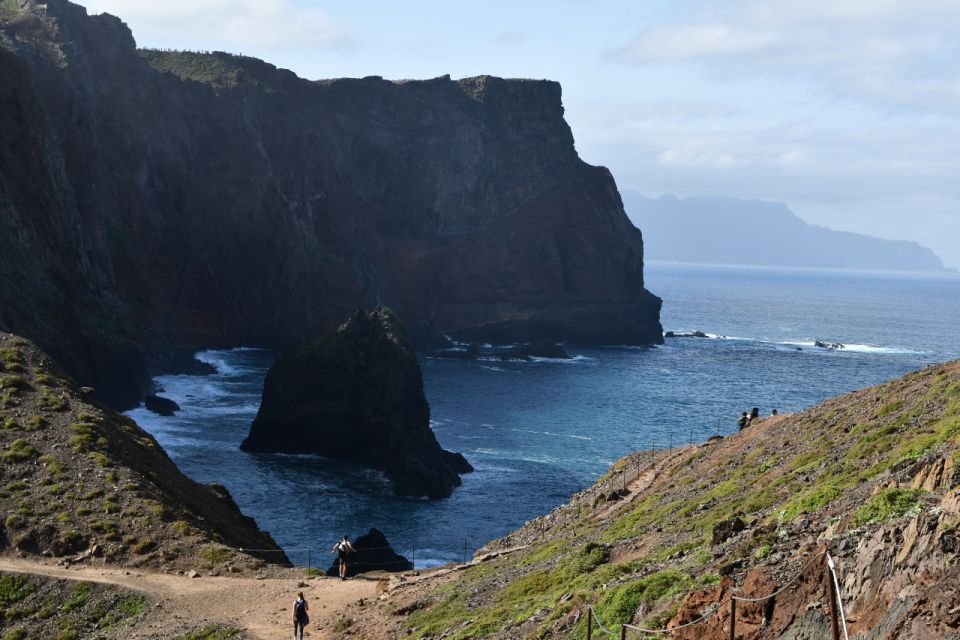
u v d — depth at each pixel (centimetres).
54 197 14212
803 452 4819
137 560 5300
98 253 16712
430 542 9075
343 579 5234
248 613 4550
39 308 12275
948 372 5050
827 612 1834
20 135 13588
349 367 12562
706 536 3609
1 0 19012
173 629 4344
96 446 6425
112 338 14000
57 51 17238
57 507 5659
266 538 7019
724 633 2103
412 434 11725
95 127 17888
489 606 3947
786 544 2511
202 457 11800
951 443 3241
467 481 11438
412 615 4156
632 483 6594
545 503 10606
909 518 1891
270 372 12800
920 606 1570
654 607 2658
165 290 19900
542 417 15412
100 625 4609
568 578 3941
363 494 10750
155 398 14038
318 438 12381
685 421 15388
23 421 6500
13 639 4512
